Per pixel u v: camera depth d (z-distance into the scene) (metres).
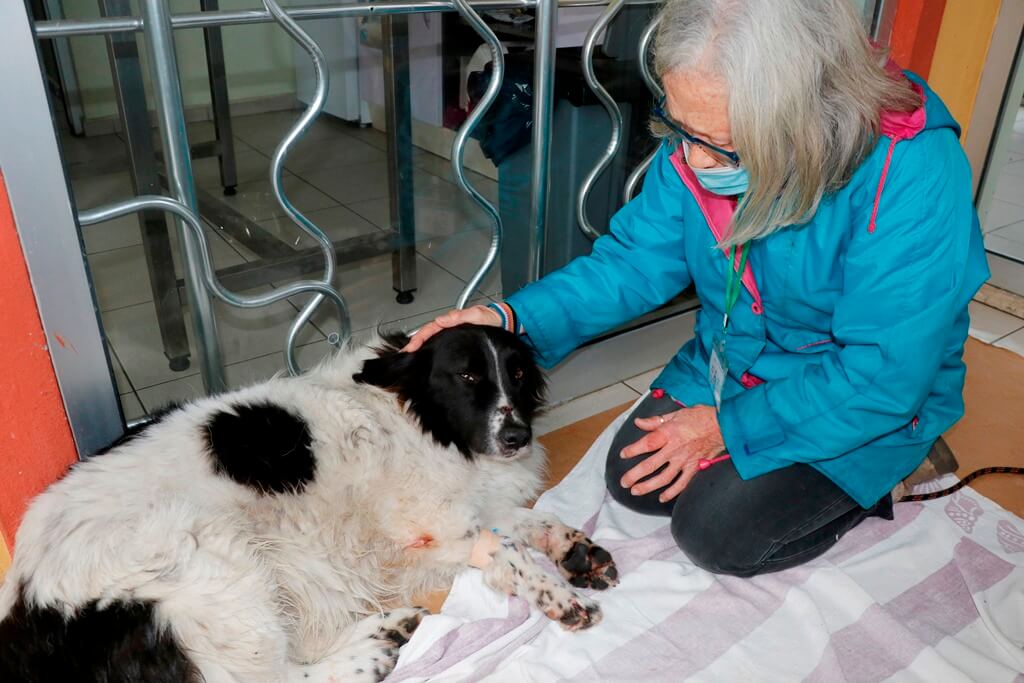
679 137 1.67
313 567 1.79
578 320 2.17
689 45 1.42
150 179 2.49
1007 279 3.55
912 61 3.04
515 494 2.17
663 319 3.02
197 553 1.54
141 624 1.46
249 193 3.90
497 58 2.24
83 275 1.79
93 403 1.92
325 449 1.84
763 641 1.82
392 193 3.25
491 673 1.76
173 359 2.80
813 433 1.80
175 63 1.84
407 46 3.02
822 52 1.38
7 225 1.64
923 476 2.29
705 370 2.21
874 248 1.64
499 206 3.12
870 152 1.55
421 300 3.35
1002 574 2.04
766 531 1.91
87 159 3.41
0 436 1.75
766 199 1.53
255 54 3.93
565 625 1.84
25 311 1.73
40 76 1.59
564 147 2.79
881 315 1.67
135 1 2.23
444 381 1.98
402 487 1.93
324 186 4.05
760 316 1.96
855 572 2.03
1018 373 3.01
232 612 1.55
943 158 1.60
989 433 2.66
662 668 1.76
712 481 1.99
